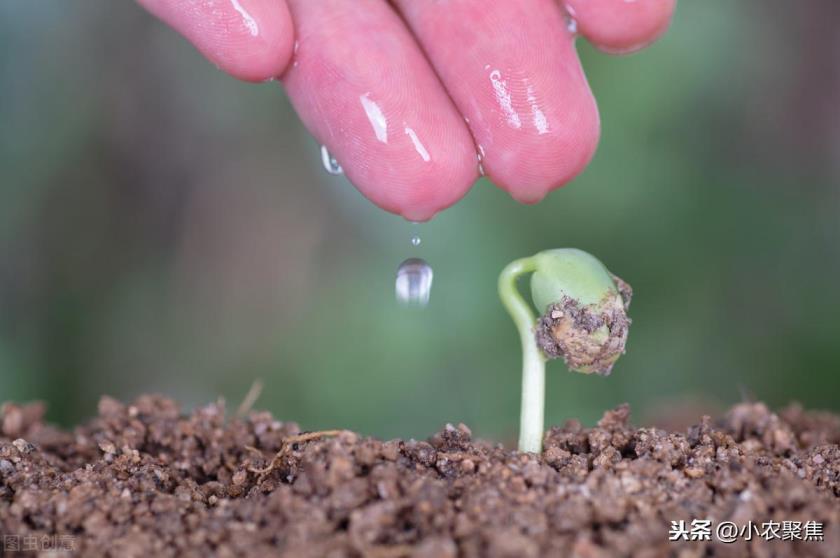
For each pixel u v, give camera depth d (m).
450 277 0.56
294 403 0.57
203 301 0.62
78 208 0.59
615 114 0.54
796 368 0.55
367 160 0.29
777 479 0.27
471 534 0.26
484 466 0.27
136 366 0.59
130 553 0.26
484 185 0.56
